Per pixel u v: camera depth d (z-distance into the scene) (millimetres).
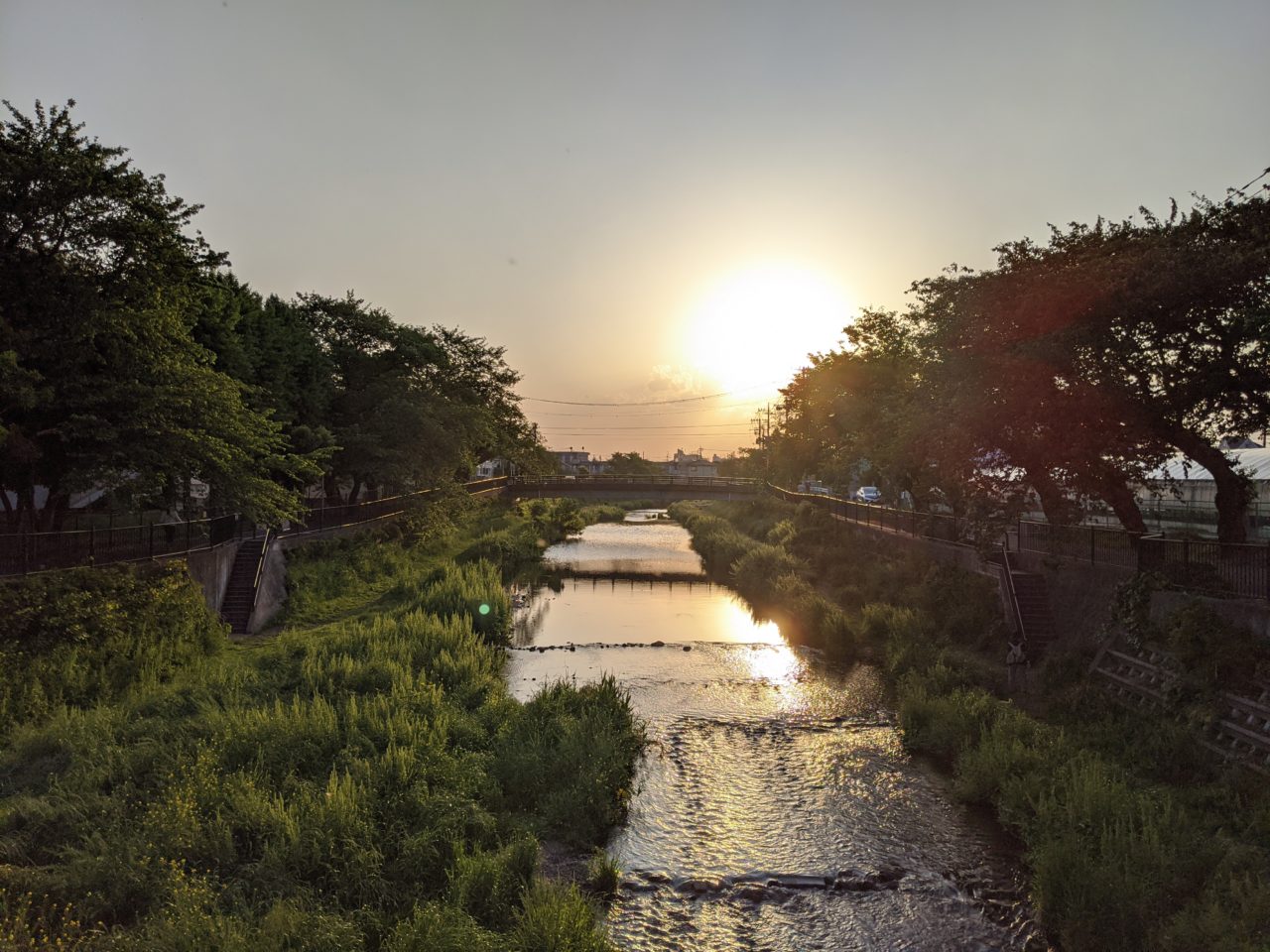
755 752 14758
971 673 17875
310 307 37000
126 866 8328
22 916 6922
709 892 9906
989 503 19141
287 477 30656
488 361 53812
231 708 13242
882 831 11555
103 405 16781
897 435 23203
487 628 23328
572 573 42000
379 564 32906
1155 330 15562
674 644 24219
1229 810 10188
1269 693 11328
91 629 15664
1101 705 14281
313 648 17969
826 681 19672
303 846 9031
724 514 72812
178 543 20406
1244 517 17016
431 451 37062
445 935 7523
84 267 16703
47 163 15117
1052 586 18938
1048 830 10203
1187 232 15875
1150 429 16641
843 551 35438
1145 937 8125
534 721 13977
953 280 18422
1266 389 15086
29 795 10023
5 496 19156
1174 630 13383
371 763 11359
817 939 8977
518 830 10617
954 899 9750
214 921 7387
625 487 78688
